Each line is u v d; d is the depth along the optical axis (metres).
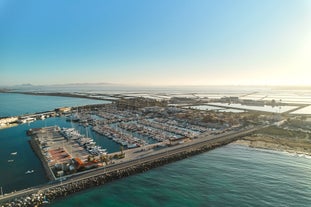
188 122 172.75
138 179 76.75
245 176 78.38
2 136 138.38
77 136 127.50
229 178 77.00
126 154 97.12
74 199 64.25
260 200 63.44
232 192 67.88
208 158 96.69
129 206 61.41
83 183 69.94
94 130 148.00
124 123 168.00
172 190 69.44
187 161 93.31
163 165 88.81
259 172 81.50
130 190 69.50
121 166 82.94
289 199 63.72
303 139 122.38
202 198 64.75
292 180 75.00
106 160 86.12
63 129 145.00
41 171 81.81
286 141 119.38
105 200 64.00
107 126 157.38
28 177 76.75
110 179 75.00
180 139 120.12
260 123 161.25
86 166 80.94
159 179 76.75
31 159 95.38
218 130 143.38
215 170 83.69
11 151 107.31
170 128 150.62
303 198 64.19
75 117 193.88
